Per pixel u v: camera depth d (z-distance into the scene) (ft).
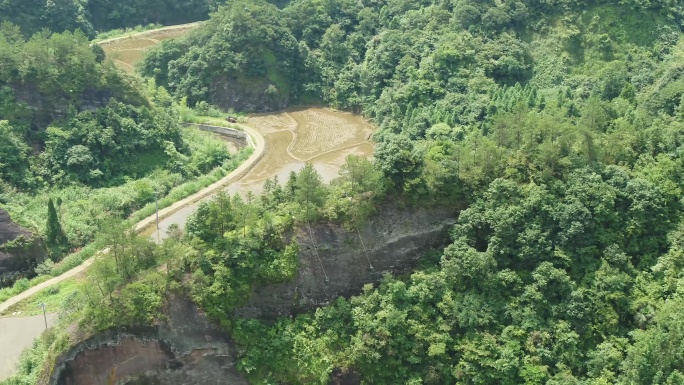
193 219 226.38
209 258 215.92
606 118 271.69
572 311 211.00
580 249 223.30
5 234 266.57
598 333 211.41
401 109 366.84
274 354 214.07
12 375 212.02
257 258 219.41
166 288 210.18
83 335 202.39
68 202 298.97
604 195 228.22
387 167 233.55
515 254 225.56
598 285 216.95
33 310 243.19
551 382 198.08
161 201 303.89
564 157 242.78
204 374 212.43
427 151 257.55
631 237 228.63
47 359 204.54
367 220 233.96
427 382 209.05
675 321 200.54
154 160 337.11
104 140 322.34
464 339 213.25
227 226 222.89
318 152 352.90
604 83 332.39
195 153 350.84
